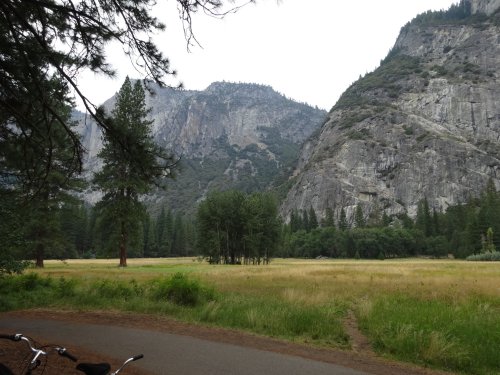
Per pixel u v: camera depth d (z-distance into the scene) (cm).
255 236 7956
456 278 2908
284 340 1000
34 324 1158
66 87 802
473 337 978
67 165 881
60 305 1518
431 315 1241
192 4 685
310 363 796
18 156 881
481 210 12125
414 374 760
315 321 1146
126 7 745
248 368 746
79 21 758
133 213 4309
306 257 14638
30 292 1758
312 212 17562
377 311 1343
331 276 3155
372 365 807
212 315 1230
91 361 759
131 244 4578
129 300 1524
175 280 1555
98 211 4412
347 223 18962
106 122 802
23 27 761
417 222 15700
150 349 871
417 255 13950
